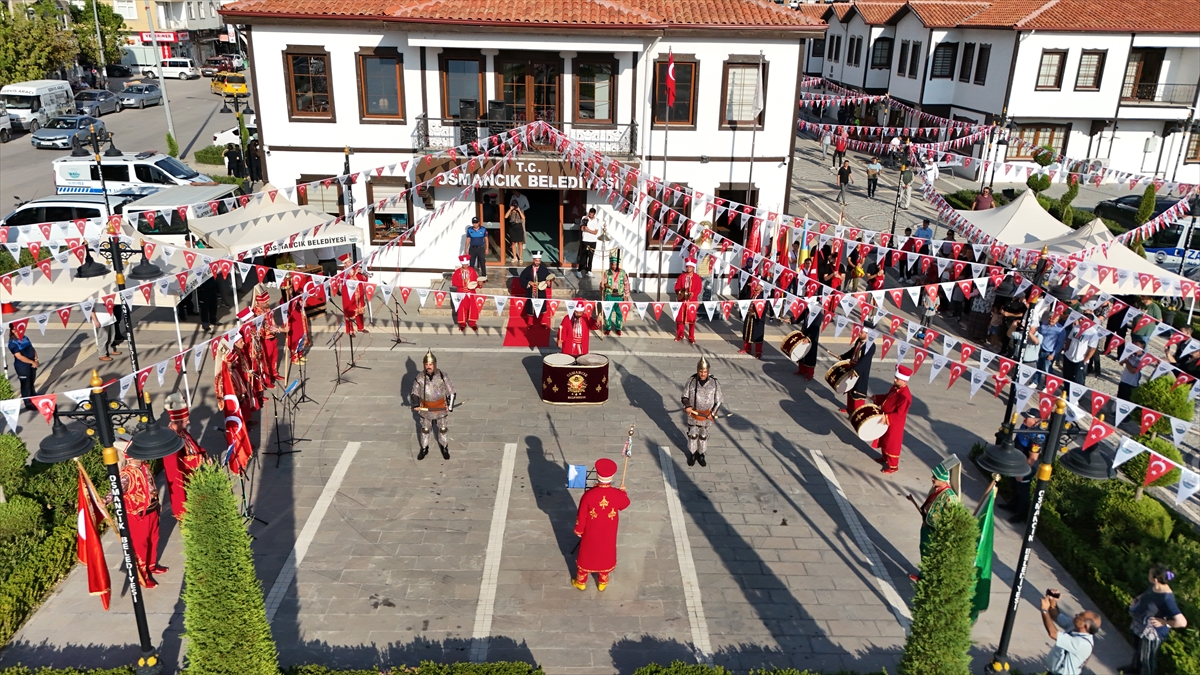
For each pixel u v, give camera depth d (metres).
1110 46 35.34
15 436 12.42
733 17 21.59
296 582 11.18
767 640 10.39
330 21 20.70
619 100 21.91
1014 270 17.02
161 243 16.09
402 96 21.61
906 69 43.53
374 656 9.91
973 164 38.03
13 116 41.41
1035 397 16.86
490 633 10.34
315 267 21.38
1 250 22.22
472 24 20.30
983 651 10.28
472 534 12.32
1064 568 11.95
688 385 14.20
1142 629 9.68
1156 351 19.53
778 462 14.59
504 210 22.97
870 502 13.48
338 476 13.77
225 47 79.81
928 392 17.83
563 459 14.43
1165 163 38.03
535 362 18.59
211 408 16.09
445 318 21.08
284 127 21.83
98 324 15.48
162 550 11.86
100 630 10.33
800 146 44.66
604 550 10.87
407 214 22.58
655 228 20.70
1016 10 37.47
